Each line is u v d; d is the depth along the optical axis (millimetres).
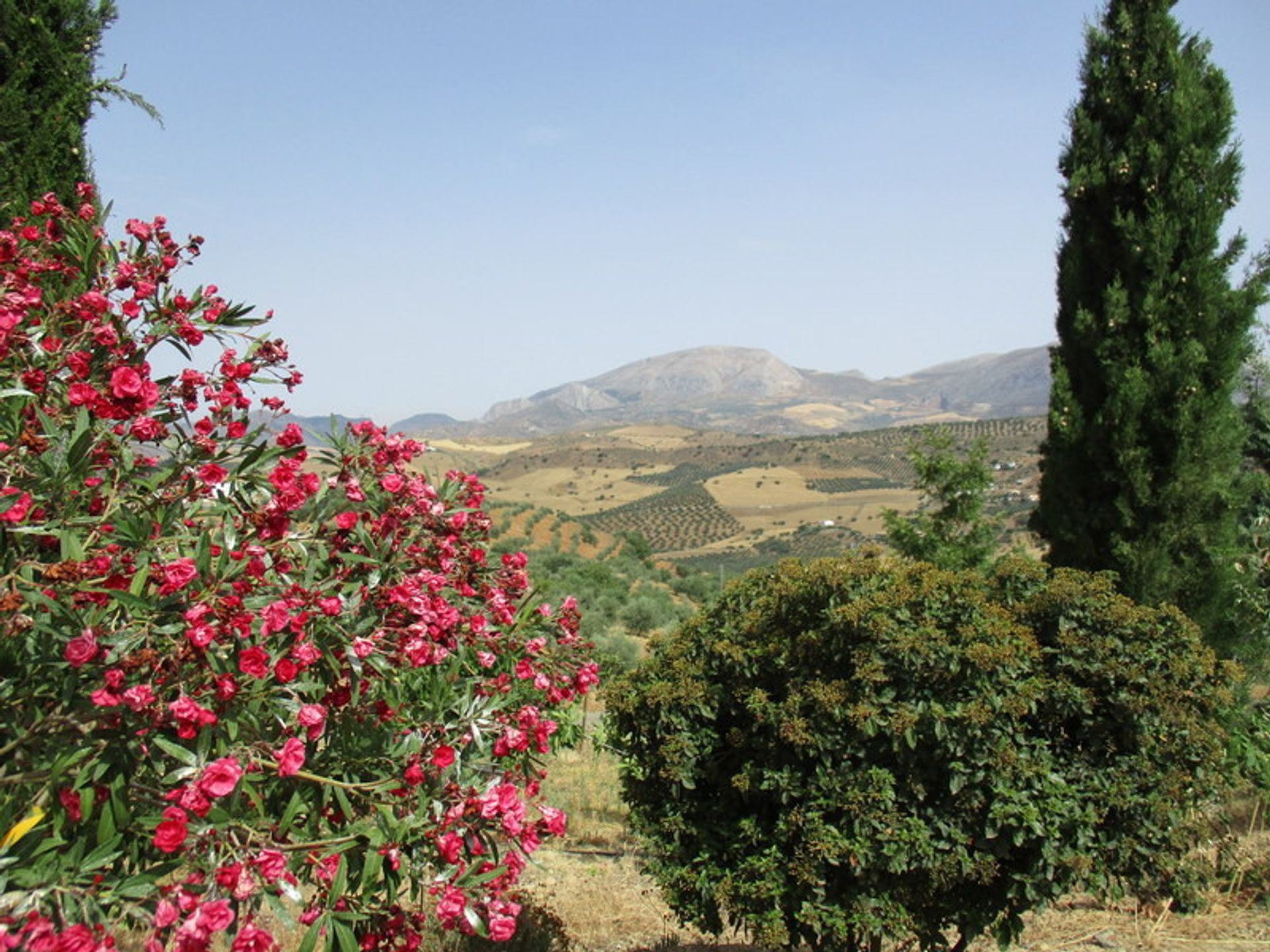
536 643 4172
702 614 5438
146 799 2564
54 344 3123
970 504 10938
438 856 3090
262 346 3566
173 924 2418
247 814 2625
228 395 3367
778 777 4605
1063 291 8945
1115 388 8289
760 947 6195
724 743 5074
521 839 3215
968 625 4492
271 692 2742
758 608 5172
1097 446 8336
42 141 5887
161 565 2658
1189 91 8430
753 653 4914
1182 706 4777
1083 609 4859
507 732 3404
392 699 3197
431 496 3855
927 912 4676
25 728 2479
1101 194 8680
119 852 2422
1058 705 4625
